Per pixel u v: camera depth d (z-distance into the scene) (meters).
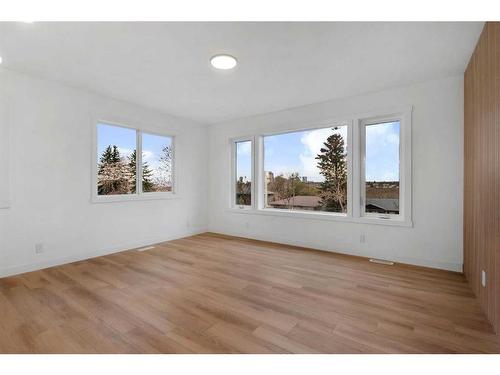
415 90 3.13
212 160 5.21
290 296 2.29
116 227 3.77
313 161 4.14
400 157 3.34
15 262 2.83
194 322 1.86
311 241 3.98
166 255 3.59
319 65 2.67
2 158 2.74
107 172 3.79
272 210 4.44
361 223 3.54
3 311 2.00
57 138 3.16
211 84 3.20
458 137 2.89
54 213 3.13
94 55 2.49
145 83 3.18
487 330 1.75
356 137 3.57
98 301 2.18
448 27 2.01
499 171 1.71
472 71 2.43
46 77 3.00
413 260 3.17
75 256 3.31
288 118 4.22
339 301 2.19
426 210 3.08
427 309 2.04
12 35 2.14
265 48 2.35
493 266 1.80
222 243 4.30
